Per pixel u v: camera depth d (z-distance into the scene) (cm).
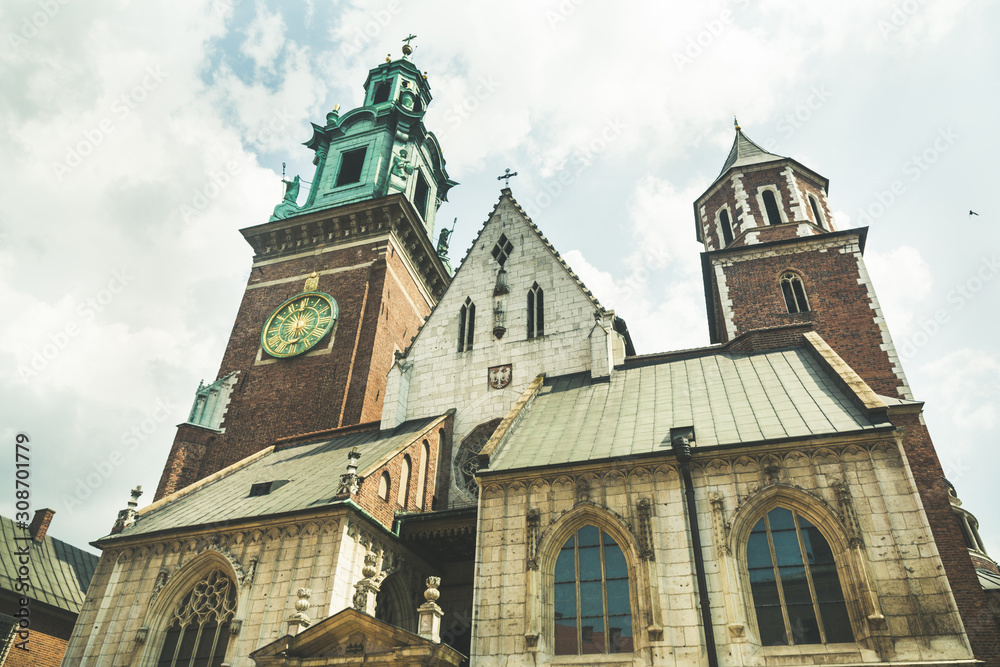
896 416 2419
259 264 4912
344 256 4703
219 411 4112
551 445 2327
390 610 2384
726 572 1788
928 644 1578
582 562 1962
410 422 3288
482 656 1852
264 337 4431
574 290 3378
